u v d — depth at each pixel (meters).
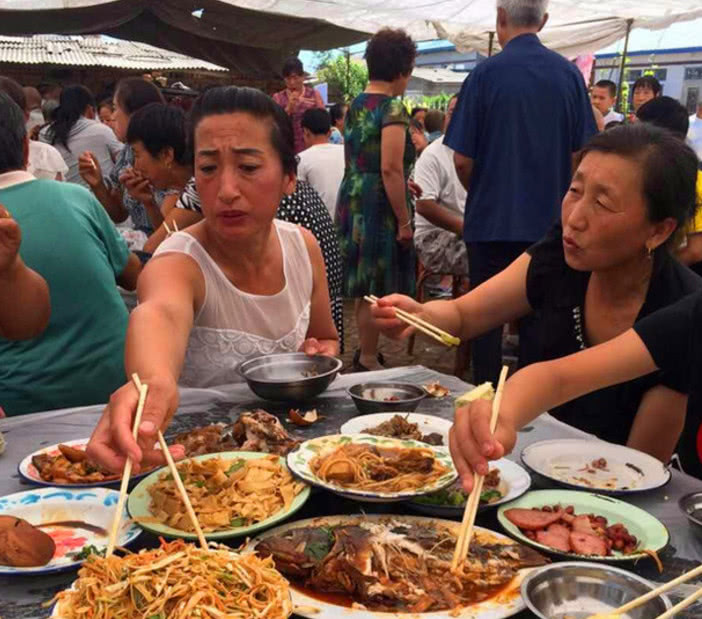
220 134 2.17
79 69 11.01
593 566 1.33
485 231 4.41
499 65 4.23
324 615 1.21
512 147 4.24
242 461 1.75
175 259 2.36
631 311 2.48
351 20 8.93
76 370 2.83
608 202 2.17
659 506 1.73
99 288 2.89
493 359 4.49
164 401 1.45
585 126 4.40
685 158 2.19
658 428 2.38
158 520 1.51
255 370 2.40
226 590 1.09
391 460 1.76
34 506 1.61
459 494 1.66
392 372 2.72
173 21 7.84
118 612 1.07
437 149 5.67
